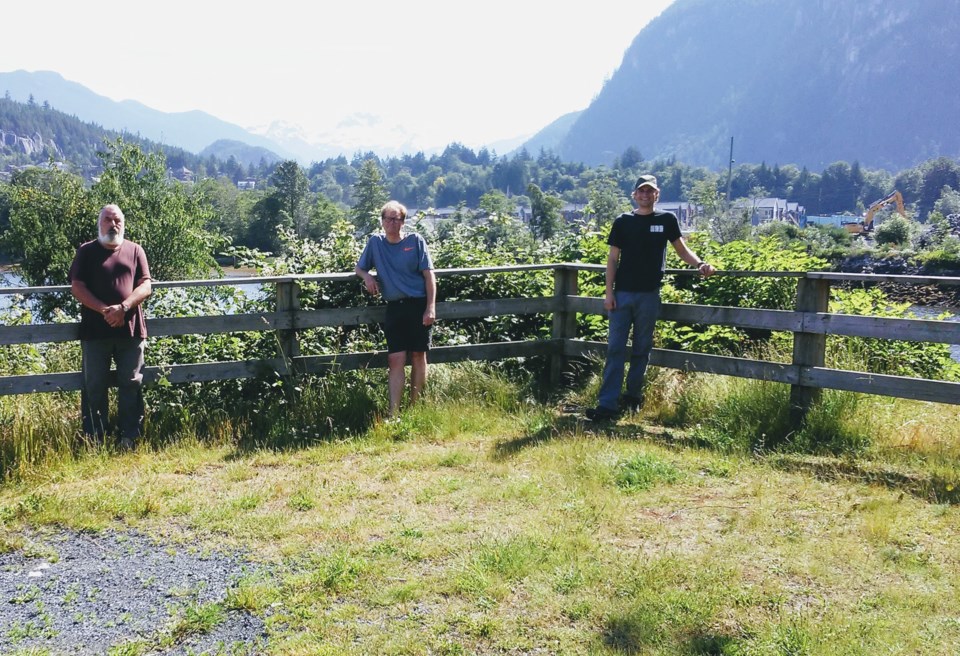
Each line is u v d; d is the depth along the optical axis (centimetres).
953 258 7069
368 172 11769
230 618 354
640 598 360
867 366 826
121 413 615
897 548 418
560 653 323
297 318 699
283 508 487
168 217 4109
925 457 561
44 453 572
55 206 4125
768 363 645
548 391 796
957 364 875
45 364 715
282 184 10406
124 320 603
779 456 574
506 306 785
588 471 537
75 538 446
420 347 694
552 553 408
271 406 679
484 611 354
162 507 486
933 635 330
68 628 347
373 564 400
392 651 324
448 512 474
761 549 417
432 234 952
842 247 8150
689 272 709
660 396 722
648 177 670
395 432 637
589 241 988
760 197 17762
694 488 512
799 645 320
